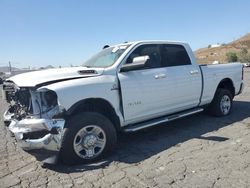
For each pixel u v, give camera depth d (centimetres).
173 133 628
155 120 589
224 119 724
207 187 381
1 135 691
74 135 458
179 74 617
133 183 404
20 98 497
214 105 734
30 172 459
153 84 566
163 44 616
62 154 460
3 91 560
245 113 782
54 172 454
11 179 438
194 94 656
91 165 471
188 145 545
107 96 500
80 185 407
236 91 791
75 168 463
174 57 629
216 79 711
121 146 561
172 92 603
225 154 488
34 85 455
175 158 484
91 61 626
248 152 492
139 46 575
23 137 455
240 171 422
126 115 530
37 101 462
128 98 529
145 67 570
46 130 448
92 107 509
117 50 576
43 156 476
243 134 593
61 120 452
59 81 478
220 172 421
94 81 491
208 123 692
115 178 422
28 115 471
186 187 384
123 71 534
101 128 484
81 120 462
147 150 532
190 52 664
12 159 520
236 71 782
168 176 419
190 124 691
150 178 416
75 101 461
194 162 462
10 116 521
